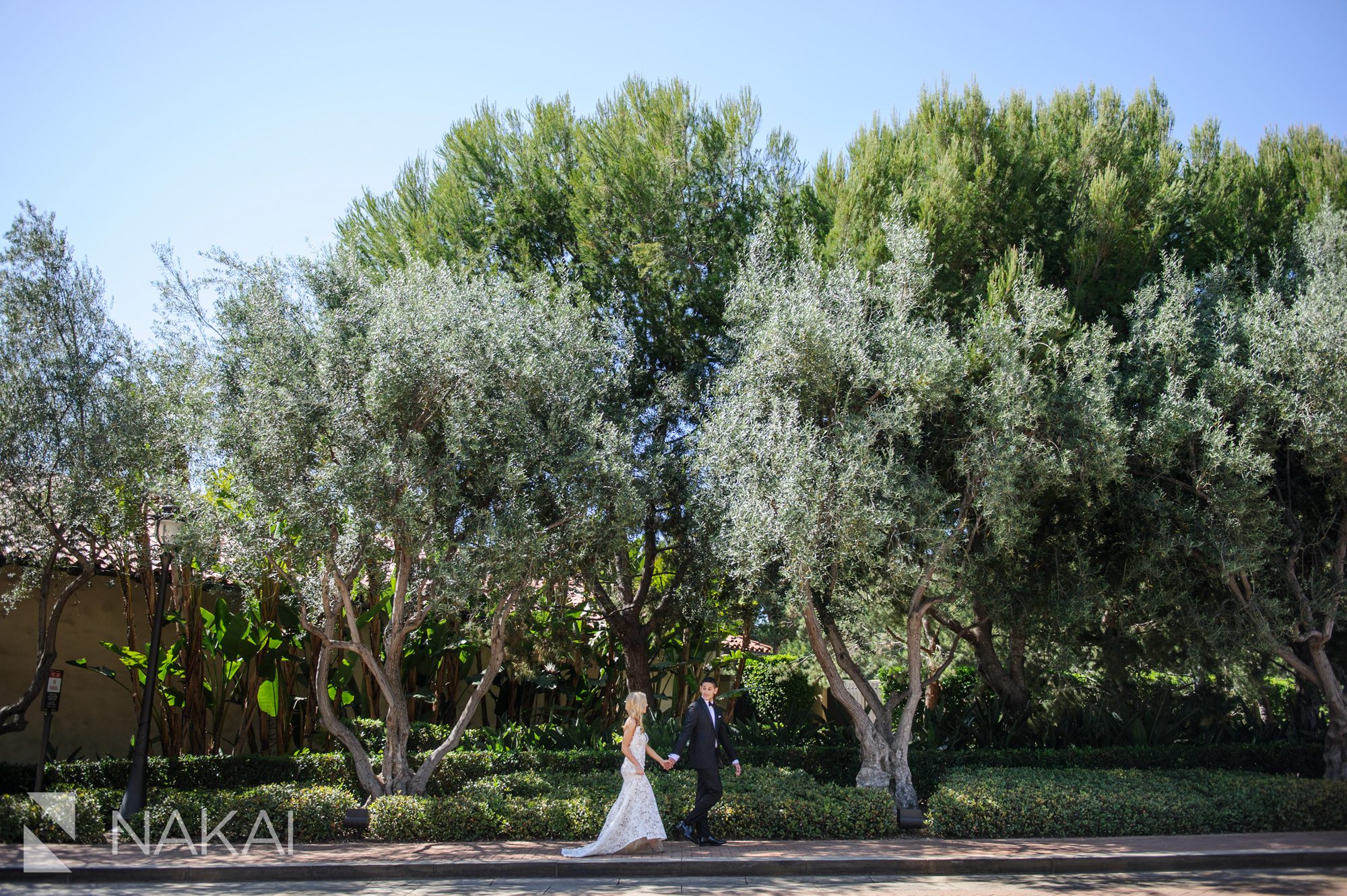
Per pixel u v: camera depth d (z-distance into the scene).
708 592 12.88
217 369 10.38
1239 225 12.81
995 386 10.00
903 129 13.80
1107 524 12.24
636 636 13.30
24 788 11.25
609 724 15.84
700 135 13.45
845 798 10.02
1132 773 11.39
